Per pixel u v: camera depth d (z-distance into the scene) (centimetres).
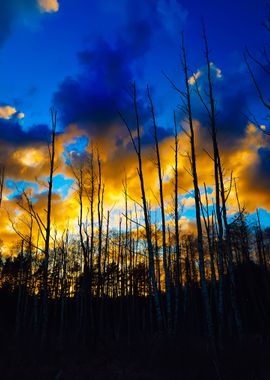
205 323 2450
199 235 1295
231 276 1430
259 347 1239
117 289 3634
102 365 1202
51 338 1897
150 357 1221
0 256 4409
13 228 1552
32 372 1041
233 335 1491
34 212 1543
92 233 1928
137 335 1834
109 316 3388
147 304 4003
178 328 1688
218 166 1371
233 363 1005
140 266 3603
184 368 1059
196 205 1327
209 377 934
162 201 1741
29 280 3478
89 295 1627
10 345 1498
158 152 1747
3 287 4206
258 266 3148
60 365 1196
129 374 1084
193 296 3155
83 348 1434
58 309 4078
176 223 1839
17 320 2912
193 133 1381
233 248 2709
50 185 1666
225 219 1440
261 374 963
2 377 984
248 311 2811
